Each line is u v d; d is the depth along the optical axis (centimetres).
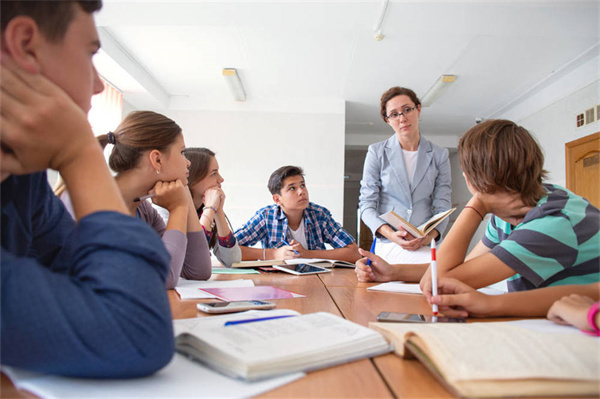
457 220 117
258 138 601
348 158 1027
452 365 43
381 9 342
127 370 42
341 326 59
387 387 44
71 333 39
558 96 512
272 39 421
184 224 130
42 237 66
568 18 351
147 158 129
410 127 261
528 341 49
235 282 139
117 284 42
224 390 41
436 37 410
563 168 507
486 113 647
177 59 472
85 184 48
